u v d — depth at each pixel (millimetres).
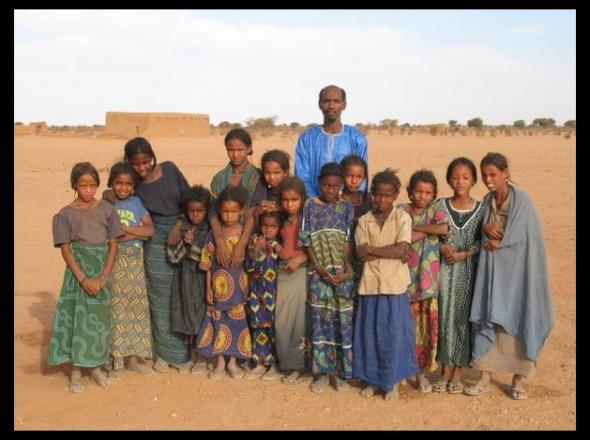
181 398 5895
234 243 6332
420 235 5953
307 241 6039
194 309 6438
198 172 24906
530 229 5801
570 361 6766
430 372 6578
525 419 5457
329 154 7051
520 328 5805
